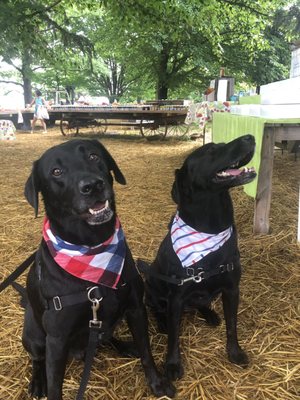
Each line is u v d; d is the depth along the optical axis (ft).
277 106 5.53
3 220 7.02
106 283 2.82
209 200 3.18
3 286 3.36
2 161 13.10
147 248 5.65
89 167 2.85
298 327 3.77
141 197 8.23
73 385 3.18
